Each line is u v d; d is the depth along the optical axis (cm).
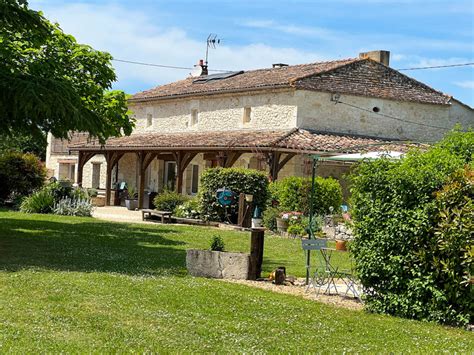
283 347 771
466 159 1055
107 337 760
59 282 1063
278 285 1192
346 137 2641
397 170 980
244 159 2786
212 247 1302
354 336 848
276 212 2170
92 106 1967
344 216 2045
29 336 736
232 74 3328
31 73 1652
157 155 3347
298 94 2638
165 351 714
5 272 1135
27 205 2512
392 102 2831
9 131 1650
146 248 1627
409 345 811
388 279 989
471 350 791
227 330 837
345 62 2858
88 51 1981
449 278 929
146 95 3525
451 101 2966
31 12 1560
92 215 2595
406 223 961
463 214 915
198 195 2375
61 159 4112
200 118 3133
